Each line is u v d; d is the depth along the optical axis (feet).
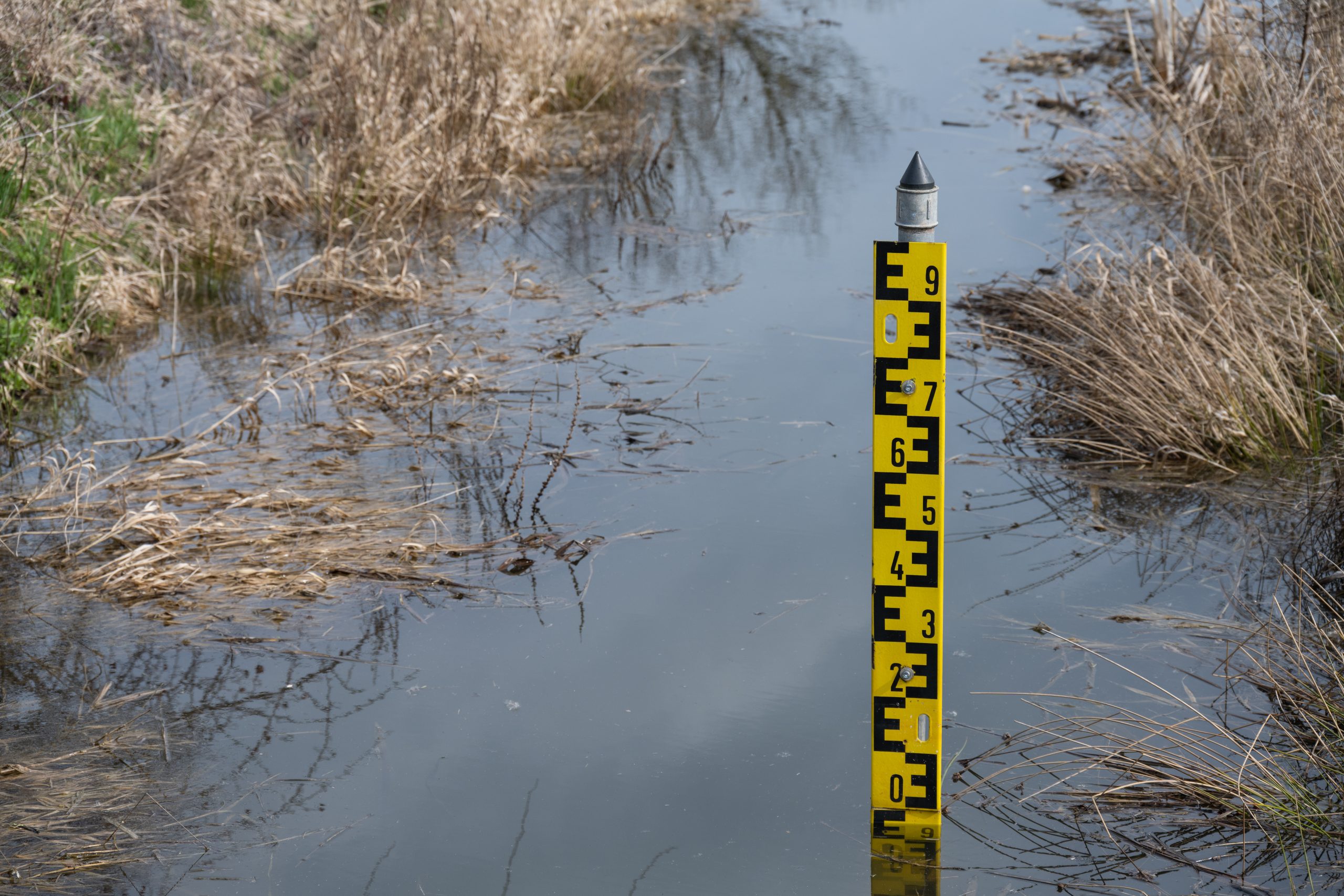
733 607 14.34
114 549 15.44
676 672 13.17
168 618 14.05
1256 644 13.10
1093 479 16.94
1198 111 28.53
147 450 18.08
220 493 16.51
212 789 11.45
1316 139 20.72
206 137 27.78
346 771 11.71
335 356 21.09
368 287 23.86
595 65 37.11
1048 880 10.24
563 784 11.57
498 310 23.29
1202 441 17.29
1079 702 12.48
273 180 28.66
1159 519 15.87
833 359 21.07
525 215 28.60
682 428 18.71
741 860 10.62
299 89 31.19
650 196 29.89
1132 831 10.74
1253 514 15.75
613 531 15.90
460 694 12.84
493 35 34.35
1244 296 18.89
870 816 11.10
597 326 22.52
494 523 16.05
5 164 23.56
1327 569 14.38
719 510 16.44
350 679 13.07
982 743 11.96
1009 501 16.58
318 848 10.77
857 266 25.31
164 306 23.70
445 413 19.20
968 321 22.03
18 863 10.50
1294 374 18.22
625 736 12.21
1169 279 19.15
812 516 16.28
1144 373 17.61
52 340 20.86
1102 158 29.86
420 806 11.27
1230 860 10.32
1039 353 19.26
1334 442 17.17
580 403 19.49
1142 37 41.37
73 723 12.34
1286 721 11.91
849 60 41.75
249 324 22.84
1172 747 11.67
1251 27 26.71
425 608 14.30
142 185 26.50
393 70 30.25
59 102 26.07
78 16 27.14
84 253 23.06
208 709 12.57
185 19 32.32
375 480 17.12
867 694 12.80
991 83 38.34
